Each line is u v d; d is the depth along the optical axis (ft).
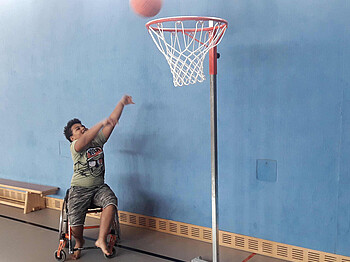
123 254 9.11
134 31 10.39
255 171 8.84
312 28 7.78
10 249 9.51
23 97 13.20
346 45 7.44
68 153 12.30
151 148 10.50
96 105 11.50
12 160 13.87
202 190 9.70
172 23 9.61
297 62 8.03
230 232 9.40
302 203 8.27
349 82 7.47
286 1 8.02
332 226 7.94
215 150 7.86
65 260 8.87
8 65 13.42
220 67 9.07
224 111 9.14
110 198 9.09
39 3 12.28
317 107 7.88
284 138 8.36
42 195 12.17
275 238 8.72
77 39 11.58
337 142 7.71
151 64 10.19
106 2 10.82
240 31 8.68
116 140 11.21
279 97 8.34
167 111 10.05
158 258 8.83
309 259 8.28
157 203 10.60
